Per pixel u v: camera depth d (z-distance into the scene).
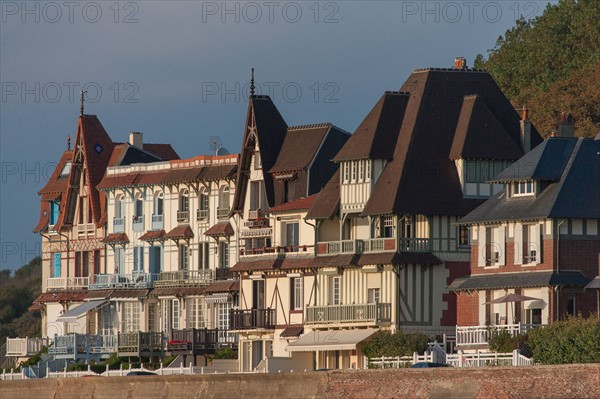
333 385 192.62
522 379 175.62
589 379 170.50
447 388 181.75
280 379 198.62
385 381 187.88
